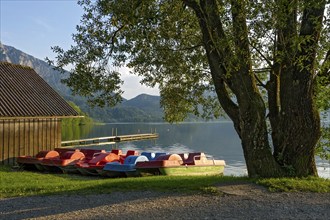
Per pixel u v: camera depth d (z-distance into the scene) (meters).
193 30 14.67
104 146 51.22
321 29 10.45
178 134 84.56
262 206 8.20
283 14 9.23
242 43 10.43
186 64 15.31
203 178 12.25
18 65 27.30
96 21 12.85
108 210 8.32
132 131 96.62
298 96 11.08
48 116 22.62
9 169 19.97
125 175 17.39
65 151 22.58
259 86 13.50
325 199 8.84
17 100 22.53
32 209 8.76
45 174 18.50
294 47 9.59
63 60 13.15
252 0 9.59
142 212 8.00
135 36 11.88
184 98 16.31
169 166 17.03
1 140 20.69
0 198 10.43
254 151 11.23
